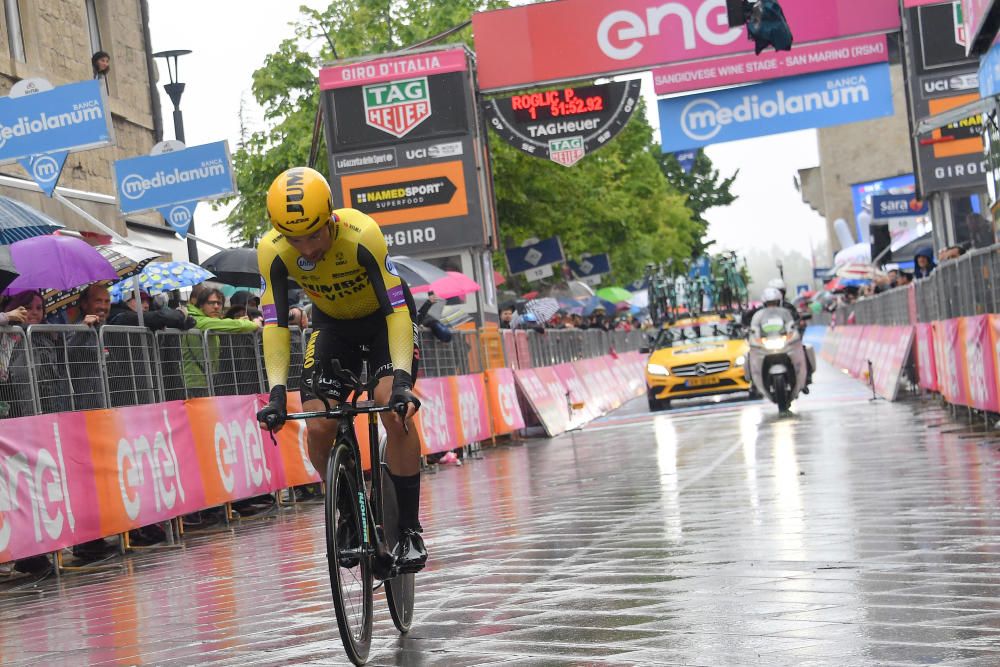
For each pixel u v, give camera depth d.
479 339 51.72
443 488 33.41
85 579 22.89
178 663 13.51
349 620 12.26
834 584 14.55
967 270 36.75
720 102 56.19
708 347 64.88
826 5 55.50
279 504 33.16
